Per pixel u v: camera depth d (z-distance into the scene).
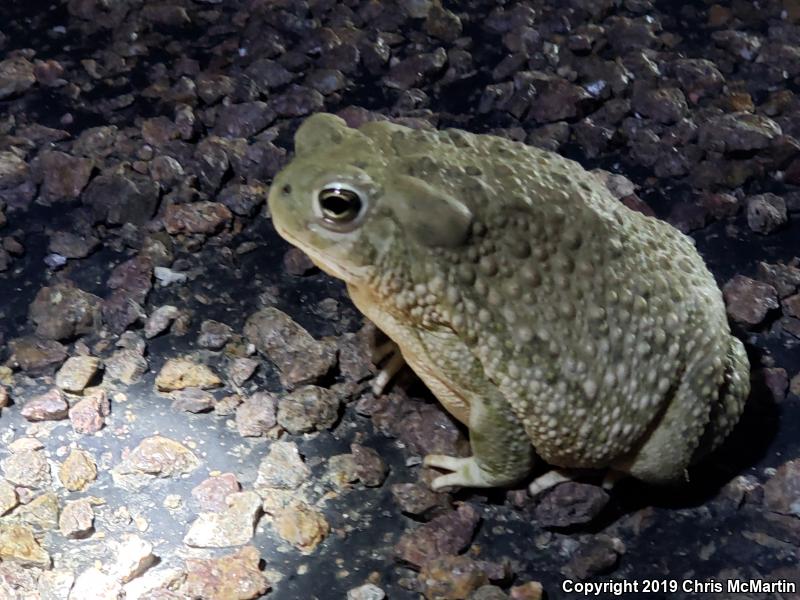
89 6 0.32
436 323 0.21
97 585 0.21
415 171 0.21
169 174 0.28
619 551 0.22
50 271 0.26
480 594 0.22
